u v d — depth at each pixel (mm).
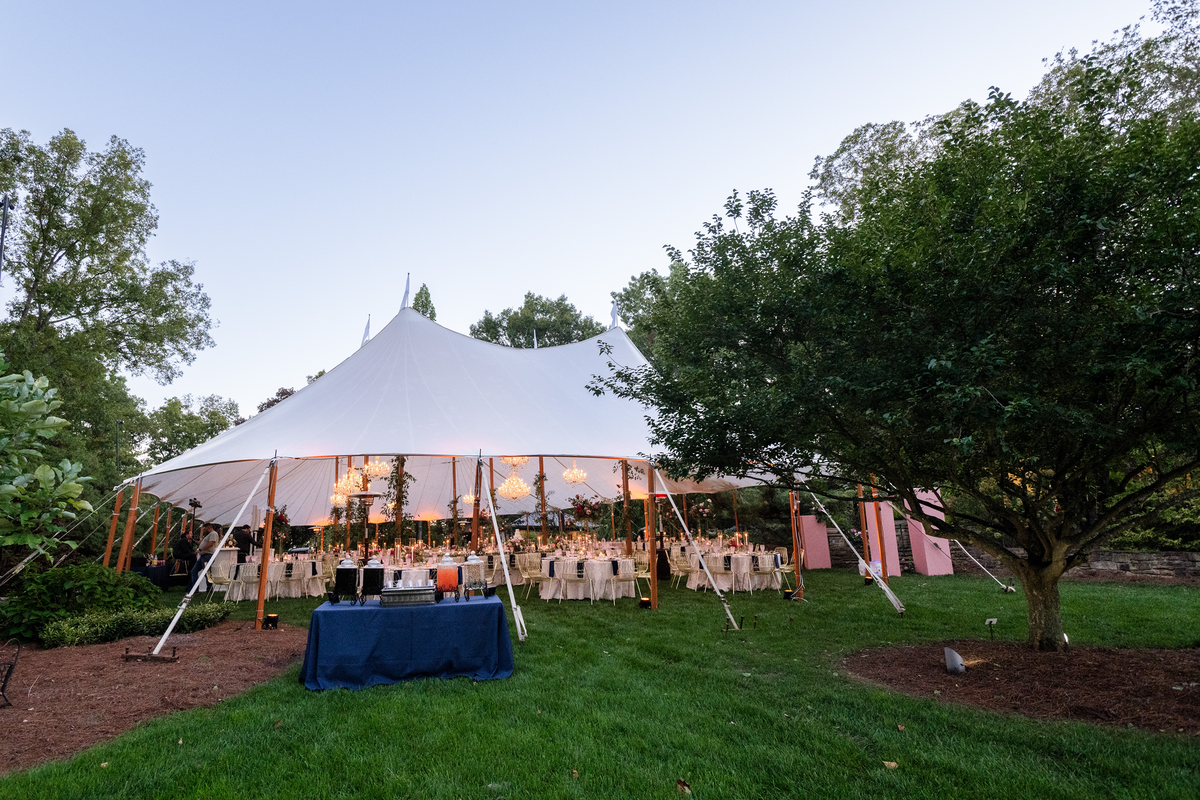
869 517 13969
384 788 3369
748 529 17344
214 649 6680
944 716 4348
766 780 3459
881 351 4852
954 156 4938
